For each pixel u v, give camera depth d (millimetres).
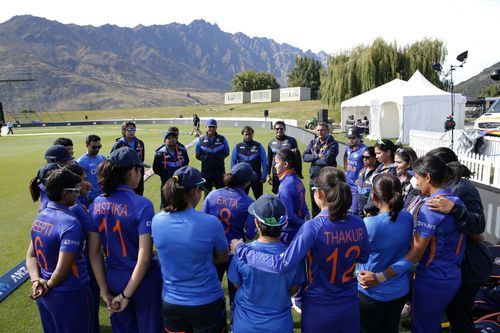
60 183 2754
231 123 46594
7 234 6684
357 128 6316
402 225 2758
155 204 8836
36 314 4020
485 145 11641
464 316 3105
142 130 39531
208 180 7188
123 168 2820
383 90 22484
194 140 25062
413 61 30234
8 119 82938
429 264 2824
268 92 74938
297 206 3967
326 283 2533
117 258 2807
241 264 2504
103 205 2805
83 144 24125
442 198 2721
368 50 30156
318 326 2559
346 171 6512
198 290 2609
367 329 2914
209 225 2635
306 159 6840
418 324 2967
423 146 13039
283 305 2504
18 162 16141
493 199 5531
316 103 59938
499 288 3631
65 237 2652
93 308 2984
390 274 2688
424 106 19000
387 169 4684
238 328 2561
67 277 2742
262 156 6887
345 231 2508
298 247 2383
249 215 3430
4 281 4613
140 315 2893
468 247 3012
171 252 2572
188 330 2725
